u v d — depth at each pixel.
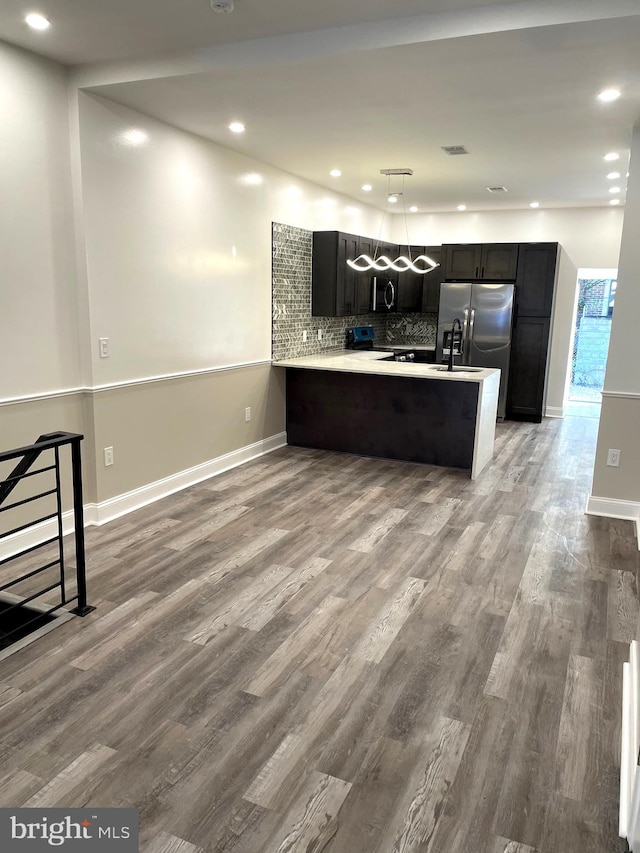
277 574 3.32
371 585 3.22
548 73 3.08
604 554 3.65
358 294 6.96
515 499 4.65
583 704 2.30
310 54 2.96
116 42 3.12
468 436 5.46
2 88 3.14
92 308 3.76
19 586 3.13
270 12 2.74
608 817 1.81
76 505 2.76
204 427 4.99
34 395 3.51
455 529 4.02
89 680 2.39
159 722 2.17
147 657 2.55
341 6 2.67
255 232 5.38
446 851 1.69
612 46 2.74
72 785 1.88
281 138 4.50
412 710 2.26
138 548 3.63
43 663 2.49
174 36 3.03
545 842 1.72
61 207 3.56
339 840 1.71
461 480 5.14
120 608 2.93
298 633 2.75
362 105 3.67
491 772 1.97
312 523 4.08
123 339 4.04
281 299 5.93
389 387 5.68
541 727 2.18
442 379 5.34
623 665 2.50
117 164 3.83
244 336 5.41
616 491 4.30
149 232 4.16
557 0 2.52
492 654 2.62
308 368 5.80
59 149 3.50
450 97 3.48
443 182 6.12
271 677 2.44
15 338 3.36
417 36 2.76
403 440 5.71
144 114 3.97
